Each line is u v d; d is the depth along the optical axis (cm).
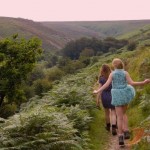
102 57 10562
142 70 1744
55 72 9331
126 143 903
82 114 1138
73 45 16912
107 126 1083
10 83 3406
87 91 1564
